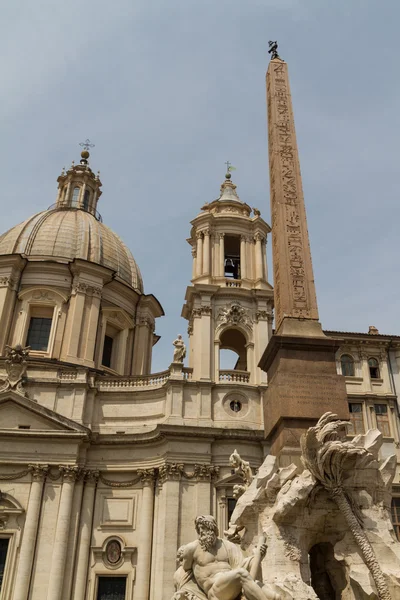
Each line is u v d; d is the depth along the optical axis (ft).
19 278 149.18
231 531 47.14
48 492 113.91
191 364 130.11
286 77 73.87
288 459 48.83
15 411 120.47
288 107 71.00
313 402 51.47
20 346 126.72
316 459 45.37
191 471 114.11
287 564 42.52
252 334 131.23
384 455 111.45
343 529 45.55
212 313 131.85
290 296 57.36
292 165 66.33
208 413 119.24
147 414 123.85
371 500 45.93
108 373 147.43
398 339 122.62
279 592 39.32
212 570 37.60
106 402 126.52
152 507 114.21
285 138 68.33
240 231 144.05
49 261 148.77
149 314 163.84
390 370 120.88
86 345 141.69
